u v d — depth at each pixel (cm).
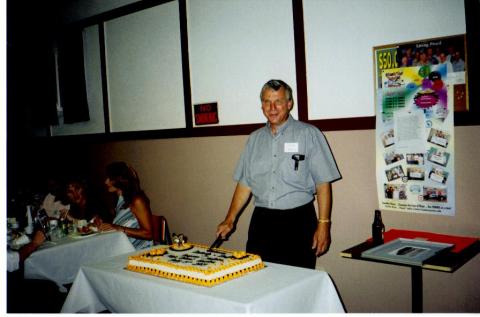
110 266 202
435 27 237
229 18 336
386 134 256
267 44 314
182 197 384
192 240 380
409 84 246
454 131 232
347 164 275
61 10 476
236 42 333
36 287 227
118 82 432
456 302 237
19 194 365
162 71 390
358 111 270
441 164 237
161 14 385
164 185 398
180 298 162
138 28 406
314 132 243
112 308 197
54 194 360
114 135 440
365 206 269
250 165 256
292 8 297
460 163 231
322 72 284
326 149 243
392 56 252
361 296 274
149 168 410
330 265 286
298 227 237
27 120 525
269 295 152
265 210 246
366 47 264
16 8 486
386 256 190
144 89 408
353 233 275
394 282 260
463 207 231
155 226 316
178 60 375
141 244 306
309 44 289
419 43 242
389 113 254
